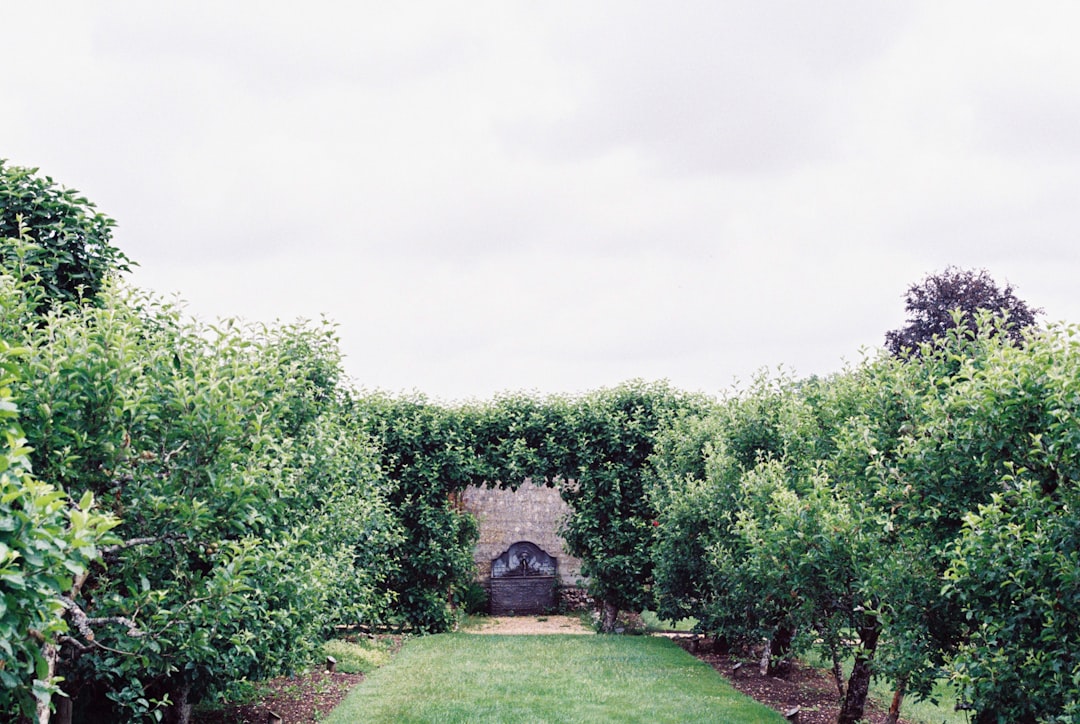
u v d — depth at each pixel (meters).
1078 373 5.44
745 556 11.73
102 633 5.70
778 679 12.45
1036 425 5.79
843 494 8.44
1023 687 5.41
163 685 7.88
